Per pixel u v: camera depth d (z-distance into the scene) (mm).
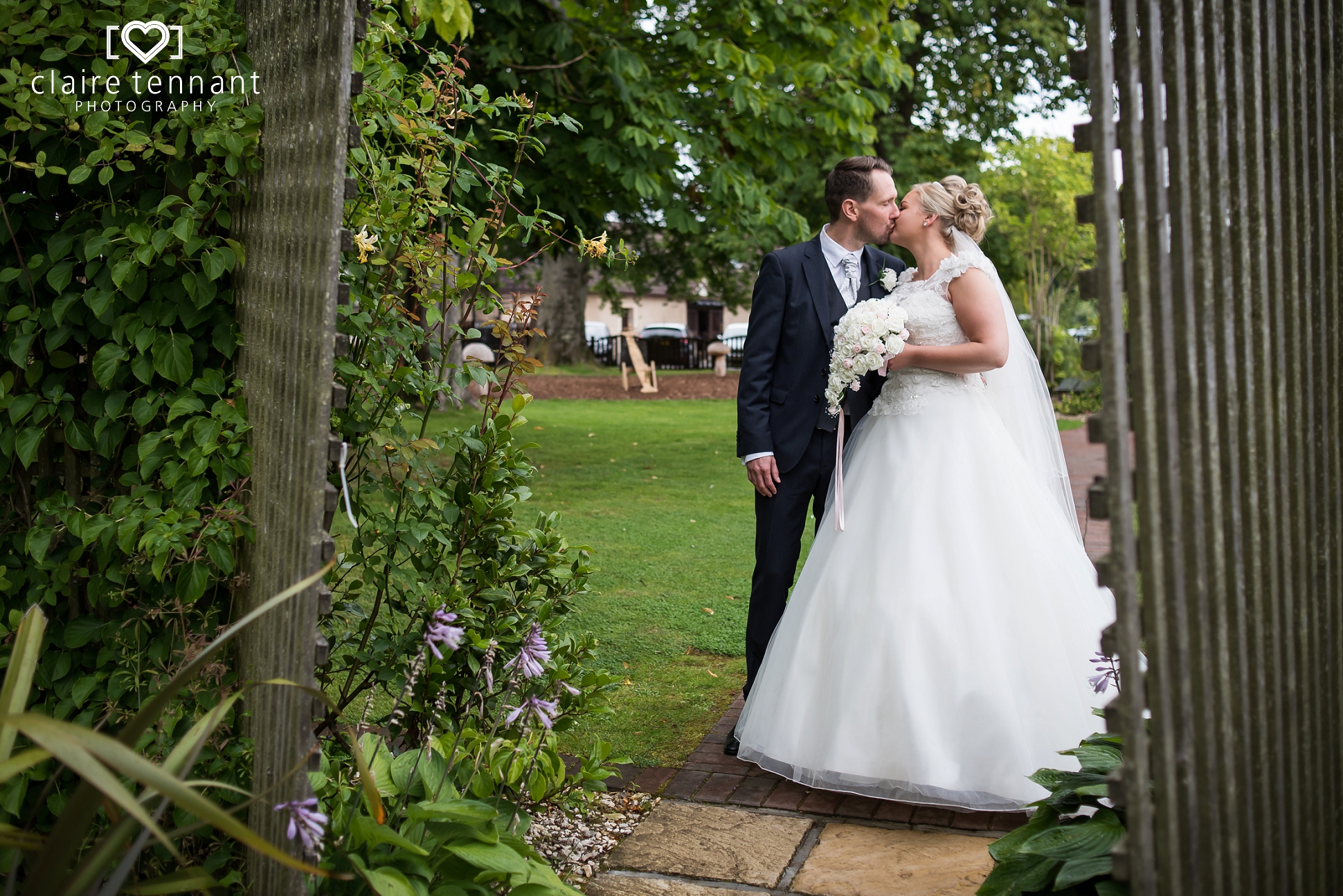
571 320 25312
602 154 7383
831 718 2799
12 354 2182
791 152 8844
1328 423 1728
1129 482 1306
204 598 2277
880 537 2904
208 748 2096
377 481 2629
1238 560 1452
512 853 1963
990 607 2764
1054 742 2709
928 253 3188
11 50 2150
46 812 2232
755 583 3414
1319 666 1726
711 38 8516
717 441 11695
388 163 2682
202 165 2238
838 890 2352
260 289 2098
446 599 2539
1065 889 1824
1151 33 1310
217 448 2096
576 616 4676
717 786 2971
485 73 7398
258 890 1916
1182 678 1356
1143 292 1305
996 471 2912
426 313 2670
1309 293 1646
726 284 24406
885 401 3148
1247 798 1492
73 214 2215
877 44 9516
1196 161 1358
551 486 8336
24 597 2305
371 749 2250
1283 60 1542
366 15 1745
